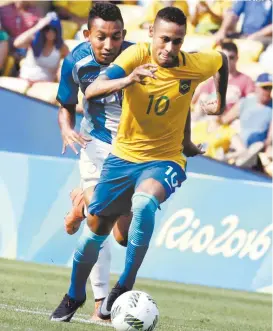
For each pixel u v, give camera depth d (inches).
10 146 1916.8
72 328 693.3
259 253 1487.5
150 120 705.0
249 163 1884.8
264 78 1893.5
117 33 829.2
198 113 1895.9
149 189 684.7
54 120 1909.4
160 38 683.4
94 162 855.7
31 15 1939.0
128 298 662.5
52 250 1536.7
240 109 1886.1
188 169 1882.4
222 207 1501.0
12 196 1547.7
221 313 1122.7
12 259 1544.0
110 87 662.5
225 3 1948.8
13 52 1939.0
